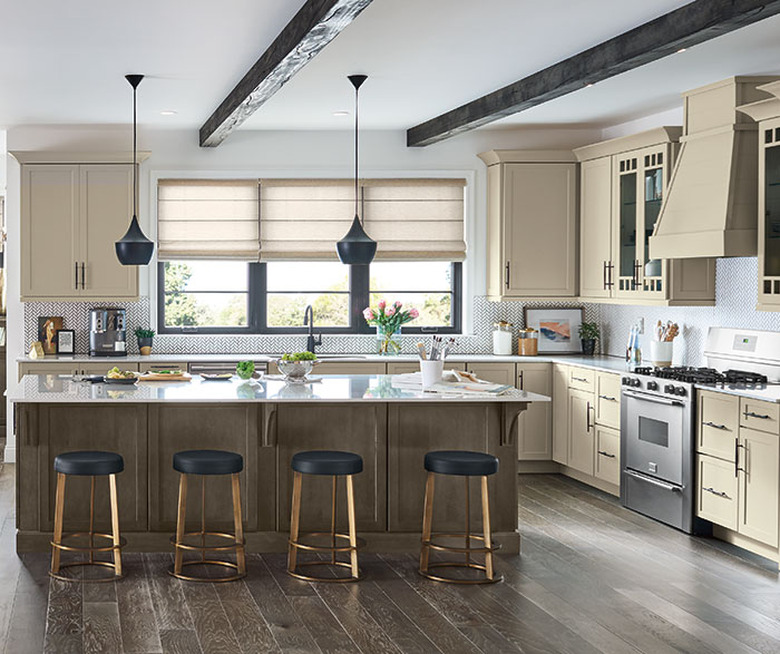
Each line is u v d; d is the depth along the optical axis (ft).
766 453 17.56
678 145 22.44
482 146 28.02
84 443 17.97
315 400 17.04
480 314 28.32
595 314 28.40
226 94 21.77
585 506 22.48
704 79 20.40
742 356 21.24
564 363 25.54
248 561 17.62
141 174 27.22
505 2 14.60
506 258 26.99
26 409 17.76
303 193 27.81
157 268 27.86
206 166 27.48
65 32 16.40
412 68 19.08
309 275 28.66
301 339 28.12
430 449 18.34
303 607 15.12
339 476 18.24
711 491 19.17
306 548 16.51
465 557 17.97
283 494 18.16
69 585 16.12
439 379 18.81
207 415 18.08
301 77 20.01
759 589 16.21
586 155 26.25
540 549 18.65
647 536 19.70
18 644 13.48
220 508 18.12
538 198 26.94
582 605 15.29
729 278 22.02
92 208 26.27
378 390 18.30
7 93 21.76
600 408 23.63
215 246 27.58
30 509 17.99
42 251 26.14
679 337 23.98
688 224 20.45
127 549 18.07
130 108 23.68
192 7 14.90
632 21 15.65
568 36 16.58
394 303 27.76
